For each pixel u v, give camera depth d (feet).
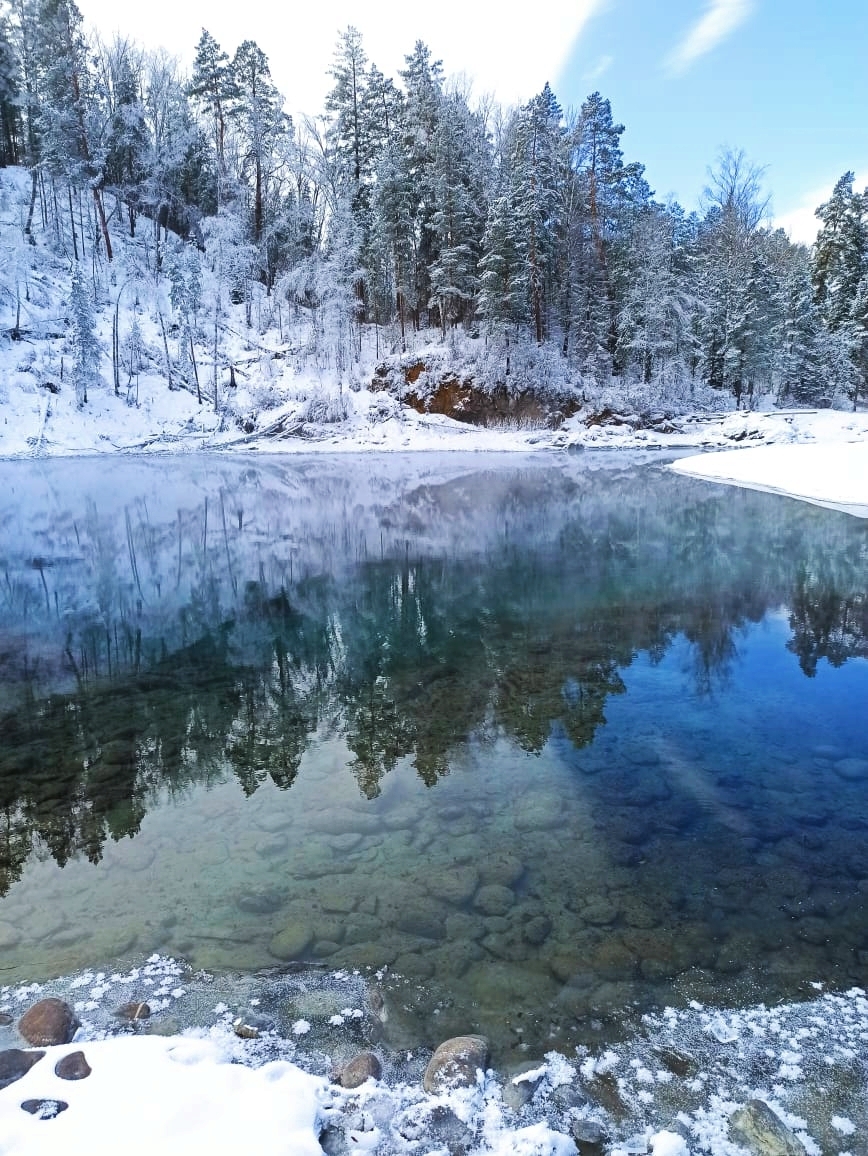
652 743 18.95
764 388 166.81
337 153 159.53
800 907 11.89
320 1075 8.36
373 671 25.75
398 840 14.26
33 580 41.83
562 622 31.73
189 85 165.58
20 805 16.11
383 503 70.28
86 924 11.64
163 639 30.45
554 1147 7.13
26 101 144.77
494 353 140.97
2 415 114.52
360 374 145.18
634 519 59.31
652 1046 8.88
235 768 18.01
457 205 139.03
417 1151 7.20
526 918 11.64
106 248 149.18
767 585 37.47
